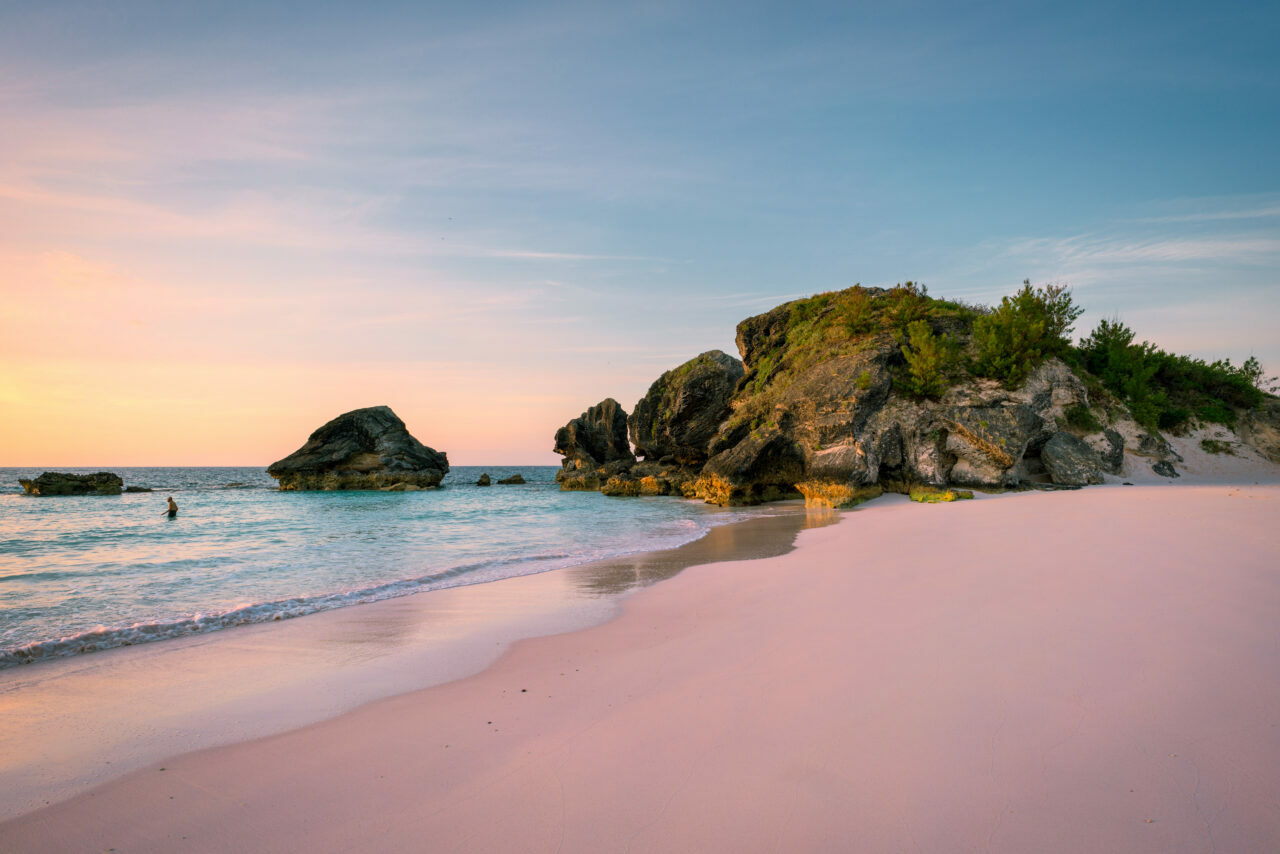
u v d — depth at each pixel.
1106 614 6.73
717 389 48.72
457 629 8.59
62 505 42.28
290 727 5.39
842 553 12.95
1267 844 3.13
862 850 3.29
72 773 4.69
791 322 42.38
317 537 21.14
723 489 33.81
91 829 3.93
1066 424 30.58
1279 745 3.99
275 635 8.51
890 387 29.73
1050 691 4.97
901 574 9.91
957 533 14.10
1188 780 3.69
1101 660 5.50
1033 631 6.39
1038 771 3.89
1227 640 5.75
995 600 7.70
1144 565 8.82
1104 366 35.16
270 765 4.70
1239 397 34.72
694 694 5.51
